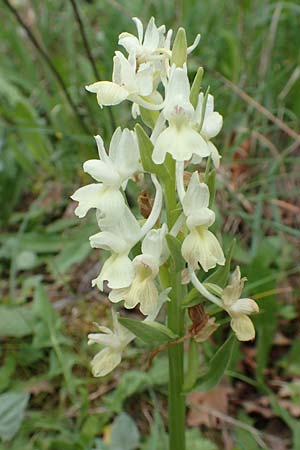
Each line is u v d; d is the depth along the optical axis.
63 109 0.38
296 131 0.36
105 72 0.38
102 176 0.17
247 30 0.41
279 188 0.35
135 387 0.26
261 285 0.28
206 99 0.17
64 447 0.24
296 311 0.31
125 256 0.18
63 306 0.31
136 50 0.18
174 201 0.18
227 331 0.29
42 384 0.27
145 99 0.18
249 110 0.37
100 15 0.46
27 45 0.45
